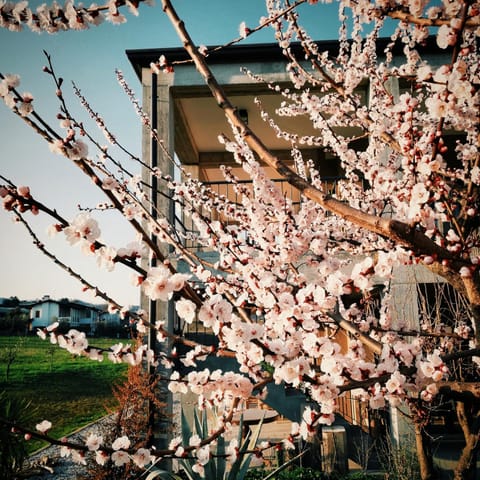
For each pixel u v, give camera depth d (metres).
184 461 4.00
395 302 5.54
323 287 1.82
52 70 1.36
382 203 3.09
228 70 7.28
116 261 1.14
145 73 7.26
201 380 1.71
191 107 8.64
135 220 1.11
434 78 1.37
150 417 5.39
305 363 1.46
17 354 20.52
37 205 1.10
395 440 5.54
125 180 2.73
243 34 1.97
